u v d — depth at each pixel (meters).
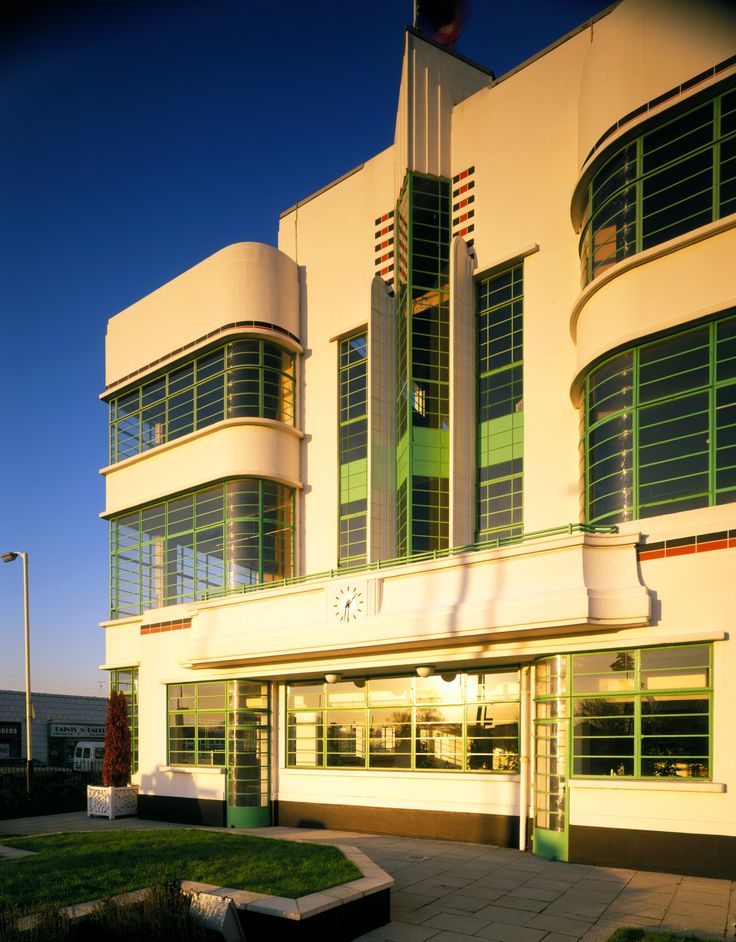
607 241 14.01
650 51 13.35
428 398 18.41
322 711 16.27
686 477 11.94
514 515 16.67
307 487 20.89
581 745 11.75
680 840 10.48
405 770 14.64
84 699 49.56
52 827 16.92
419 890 9.83
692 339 12.27
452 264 17.78
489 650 12.91
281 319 21.31
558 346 16.39
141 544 22.78
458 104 19.53
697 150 12.77
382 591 14.06
